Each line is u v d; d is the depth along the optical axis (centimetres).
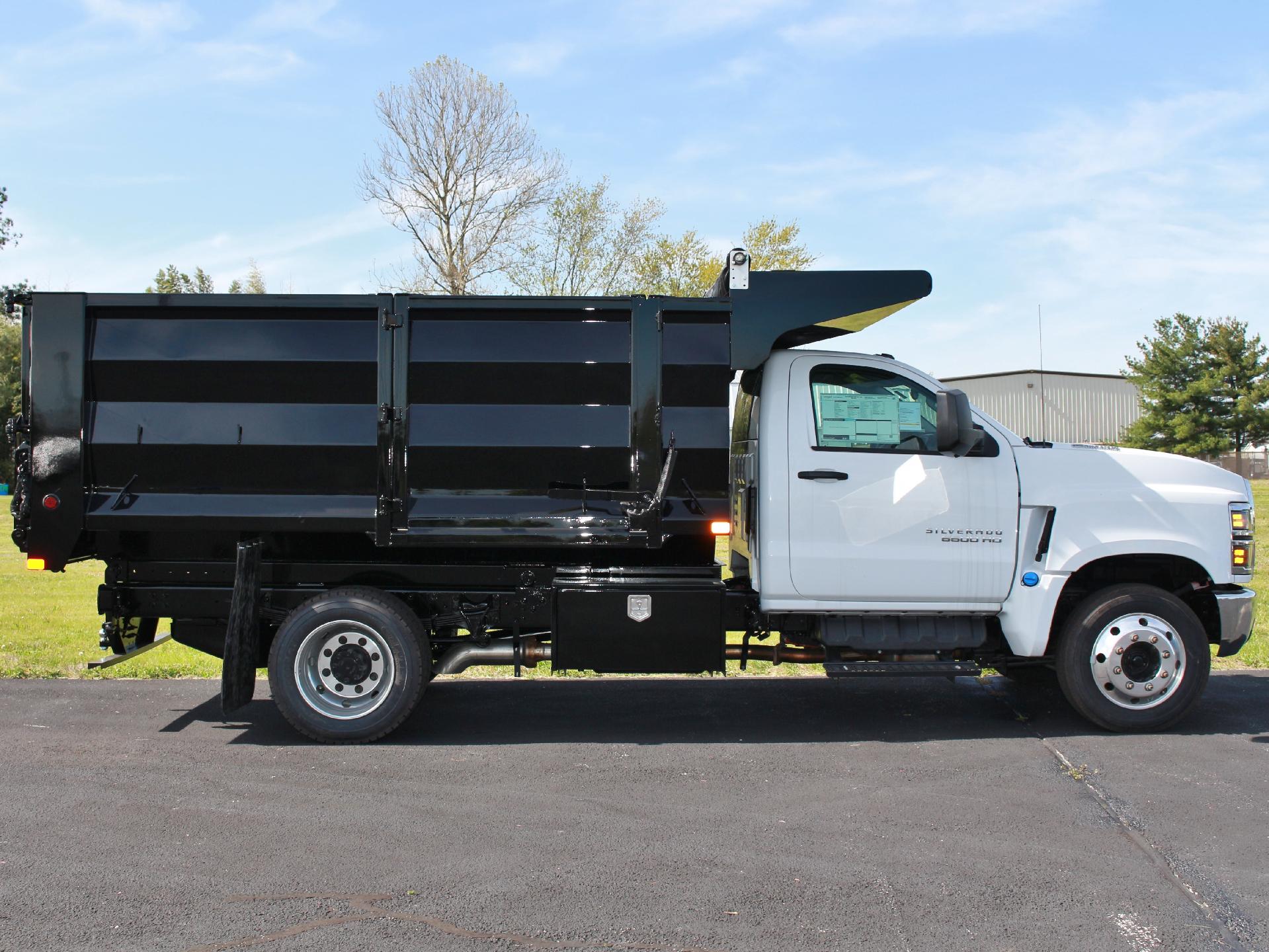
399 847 437
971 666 619
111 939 351
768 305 596
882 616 633
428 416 592
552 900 383
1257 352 4378
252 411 593
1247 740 611
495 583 625
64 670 806
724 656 609
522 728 645
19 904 379
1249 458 4819
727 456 593
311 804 495
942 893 390
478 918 368
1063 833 455
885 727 647
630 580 611
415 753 586
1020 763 565
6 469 5472
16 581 1468
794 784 528
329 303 591
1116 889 395
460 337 594
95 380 593
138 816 475
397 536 592
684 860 422
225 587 623
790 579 614
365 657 602
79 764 560
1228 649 629
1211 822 468
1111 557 649
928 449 623
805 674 809
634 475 591
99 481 595
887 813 483
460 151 3014
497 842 443
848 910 374
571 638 607
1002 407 4256
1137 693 619
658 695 738
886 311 634
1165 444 4459
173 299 589
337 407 595
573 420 593
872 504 614
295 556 633
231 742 607
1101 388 4484
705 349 595
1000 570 619
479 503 594
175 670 804
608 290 3020
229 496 596
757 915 371
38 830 457
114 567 624
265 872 409
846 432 622
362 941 351
